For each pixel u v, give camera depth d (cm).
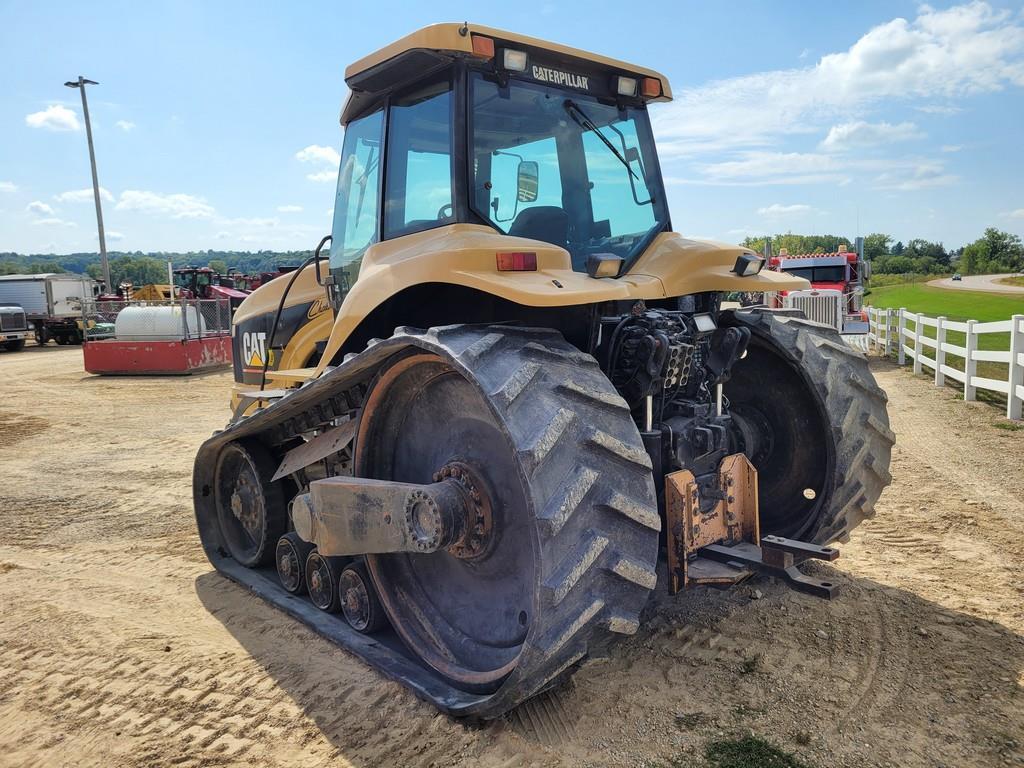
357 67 374
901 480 651
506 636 316
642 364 332
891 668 333
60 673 374
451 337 292
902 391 1170
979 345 1828
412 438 363
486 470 323
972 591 414
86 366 1869
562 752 281
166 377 1808
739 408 442
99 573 516
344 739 304
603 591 272
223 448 502
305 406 419
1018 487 620
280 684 352
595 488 270
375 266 368
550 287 283
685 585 337
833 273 1791
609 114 408
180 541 584
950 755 272
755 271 371
